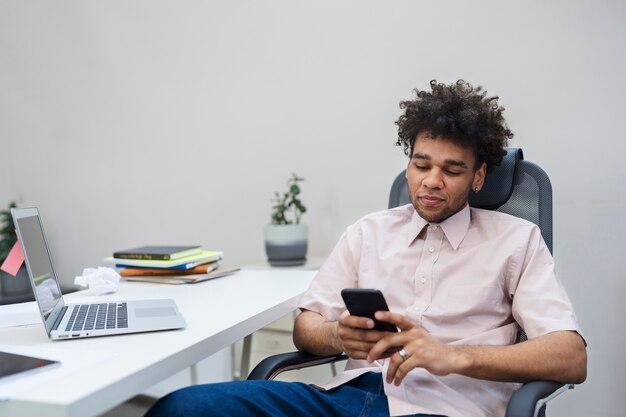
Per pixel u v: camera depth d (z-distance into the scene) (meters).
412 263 1.15
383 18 2.20
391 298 1.15
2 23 3.07
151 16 2.69
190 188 2.65
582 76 1.89
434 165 1.09
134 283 1.51
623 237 1.85
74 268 2.99
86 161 2.91
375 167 2.24
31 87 3.03
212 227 2.61
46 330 0.89
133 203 2.80
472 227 1.15
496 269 1.07
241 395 0.92
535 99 1.96
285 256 2.08
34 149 3.05
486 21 2.02
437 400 1.00
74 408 0.62
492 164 1.17
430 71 2.13
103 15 2.81
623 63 1.83
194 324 0.99
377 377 1.11
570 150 1.92
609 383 1.88
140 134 2.76
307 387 1.03
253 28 2.46
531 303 1.01
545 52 1.94
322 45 2.32
